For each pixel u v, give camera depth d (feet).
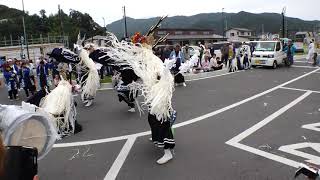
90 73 38.60
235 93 45.62
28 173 7.97
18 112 12.20
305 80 56.44
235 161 21.68
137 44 22.21
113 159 22.72
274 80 57.52
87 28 247.50
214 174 19.90
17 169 7.74
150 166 21.35
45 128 13.00
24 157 7.93
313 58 81.20
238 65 75.25
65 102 27.12
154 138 21.77
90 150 24.58
